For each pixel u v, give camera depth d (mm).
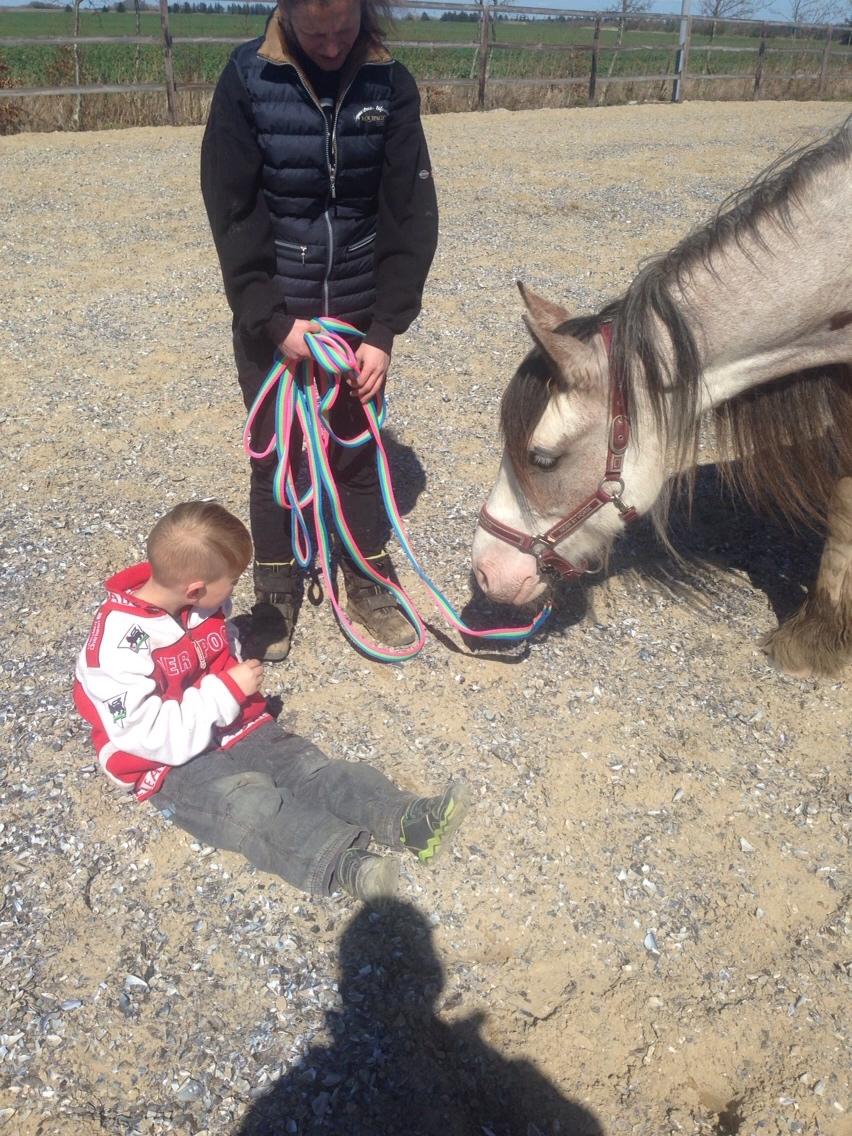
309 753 2342
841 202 2371
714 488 4031
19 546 3414
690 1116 1868
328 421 2762
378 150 2385
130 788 2336
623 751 2666
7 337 5277
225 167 2281
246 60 2232
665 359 2334
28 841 2287
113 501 3725
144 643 2150
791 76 18234
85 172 8992
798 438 2742
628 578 3449
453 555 3490
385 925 2145
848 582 2867
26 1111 1765
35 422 4328
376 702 2781
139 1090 1815
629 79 15930
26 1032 1887
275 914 2145
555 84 15430
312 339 2410
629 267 6746
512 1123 1844
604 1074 1924
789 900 2287
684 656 3074
